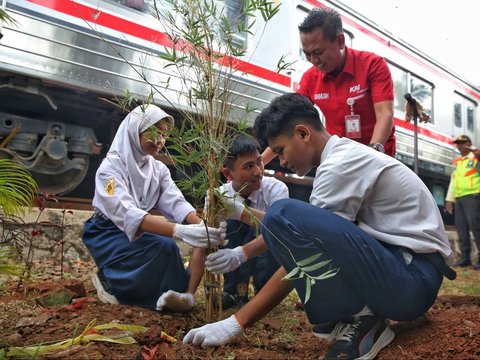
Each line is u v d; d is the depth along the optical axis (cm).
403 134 654
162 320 179
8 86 316
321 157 158
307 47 228
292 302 247
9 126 344
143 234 203
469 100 913
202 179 162
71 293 208
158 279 198
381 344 146
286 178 567
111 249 205
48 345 141
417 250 149
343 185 148
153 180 220
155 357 138
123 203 193
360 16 584
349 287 142
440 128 768
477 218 561
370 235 151
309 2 507
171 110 388
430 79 752
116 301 204
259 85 432
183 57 157
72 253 357
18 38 305
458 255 738
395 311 146
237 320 146
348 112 249
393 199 152
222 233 164
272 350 155
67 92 356
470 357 133
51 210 351
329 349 152
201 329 146
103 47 341
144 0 361
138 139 210
